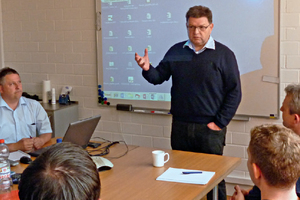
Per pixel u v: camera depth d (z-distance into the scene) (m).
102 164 2.07
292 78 3.13
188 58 2.94
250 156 1.32
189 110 2.91
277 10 3.09
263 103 3.25
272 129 1.31
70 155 0.75
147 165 2.17
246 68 3.27
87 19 3.99
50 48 4.23
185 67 2.94
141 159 2.30
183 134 2.95
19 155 2.35
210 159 2.27
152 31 3.64
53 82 4.27
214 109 2.85
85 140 2.51
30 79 4.39
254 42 3.21
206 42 2.87
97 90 4.05
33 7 4.25
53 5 4.15
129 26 3.76
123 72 3.86
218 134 2.85
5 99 2.80
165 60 3.15
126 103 3.89
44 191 0.69
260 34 3.17
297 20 3.06
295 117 1.78
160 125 3.78
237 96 2.84
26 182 0.72
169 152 2.45
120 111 3.96
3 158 2.17
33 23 4.28
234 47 3.29
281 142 1.24
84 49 4.06
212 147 2.86
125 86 3.87
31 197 0.70
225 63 2.83
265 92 3.23
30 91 4.41
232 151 3.45
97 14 3.91
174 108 2.99
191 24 2.86
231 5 3.25
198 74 2.88
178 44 3.51
